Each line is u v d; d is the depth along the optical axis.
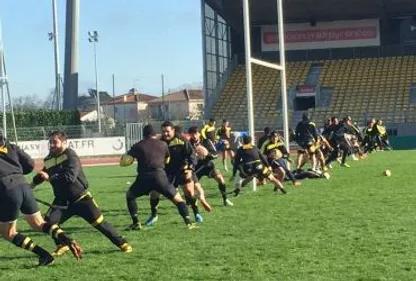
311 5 51.78
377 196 16.64
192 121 49.25
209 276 8.38
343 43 56.22
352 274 8.16
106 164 41.00
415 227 11.62
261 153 18.25
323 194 17.62
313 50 56.72
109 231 10.23
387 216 13.06
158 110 133.62
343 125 27.14
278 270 8.55
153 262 9.42
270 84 55.41
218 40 54.44
